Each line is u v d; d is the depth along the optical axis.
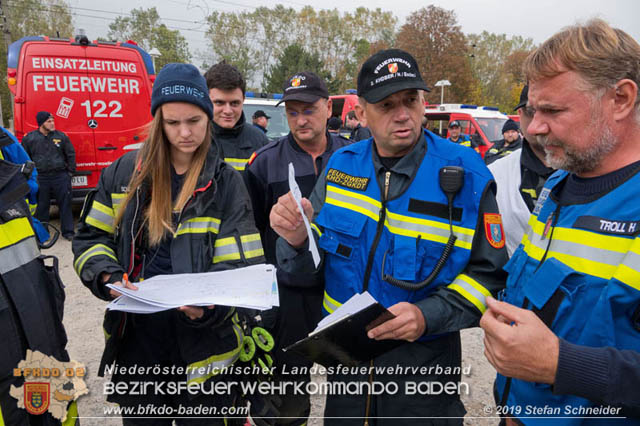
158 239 1.59
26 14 48.56
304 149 2.52
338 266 1.52
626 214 0.99
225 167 1.68
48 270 1.69
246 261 1.63
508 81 61.31
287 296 2.12
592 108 0.99
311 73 2.40
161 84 1.54
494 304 1.03
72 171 6.77
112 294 1.54
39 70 6.82
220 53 57.31
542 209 1.25
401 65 1.39
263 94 9.93
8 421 1.49
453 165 1.43
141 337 1.67
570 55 0.98
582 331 1.02
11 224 1.55
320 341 1.20
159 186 1.59
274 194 2.47
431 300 1.36
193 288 1.46
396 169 1.46
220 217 1.64
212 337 1.61
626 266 0.95
